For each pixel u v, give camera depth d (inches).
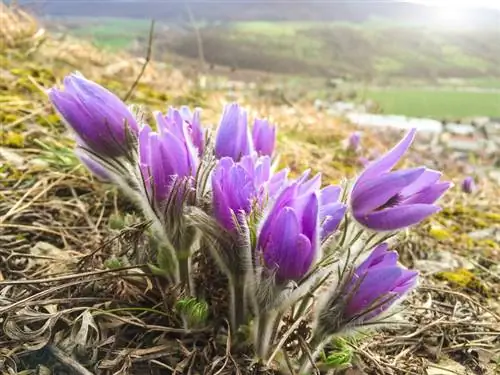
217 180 6.8
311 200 6.2
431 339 9.5
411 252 12.3
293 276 6.5
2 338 7.5
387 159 6.9
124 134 7.9
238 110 8.0
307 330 7.5
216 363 7.2
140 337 7.8
